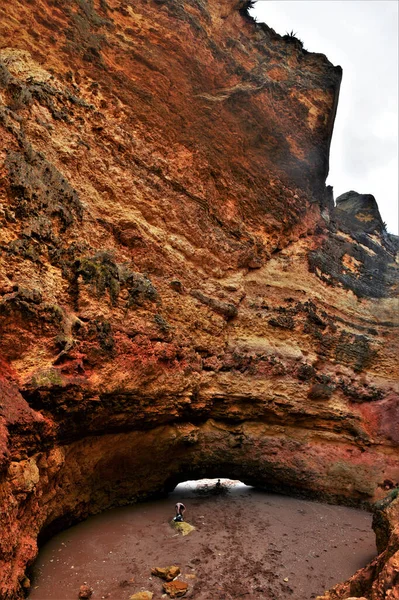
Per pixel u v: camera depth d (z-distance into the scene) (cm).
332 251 1883
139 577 743
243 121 1712
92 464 954
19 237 854
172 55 1538
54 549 815
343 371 1515
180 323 1209
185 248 1333
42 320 823
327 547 928
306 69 2130
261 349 1388
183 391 1132
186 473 1212
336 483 1253
